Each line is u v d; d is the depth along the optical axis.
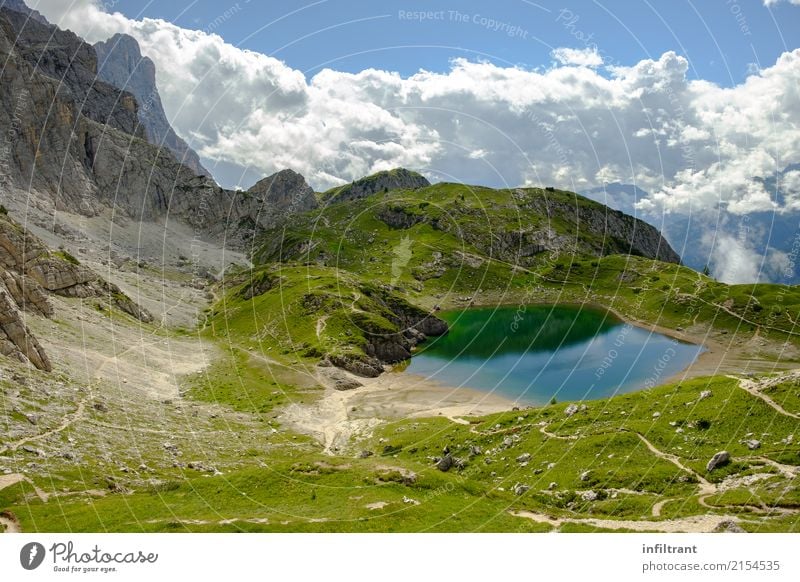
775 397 72.06
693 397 79.44
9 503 46.19
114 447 65.12
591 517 50.31
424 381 143.50
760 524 44.56
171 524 41.97
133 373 110.38
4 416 62.44
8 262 139.25
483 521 45.12
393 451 85.31
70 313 133.38
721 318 196.38
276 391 122.81
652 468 62.25
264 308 188.75
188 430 82.19
